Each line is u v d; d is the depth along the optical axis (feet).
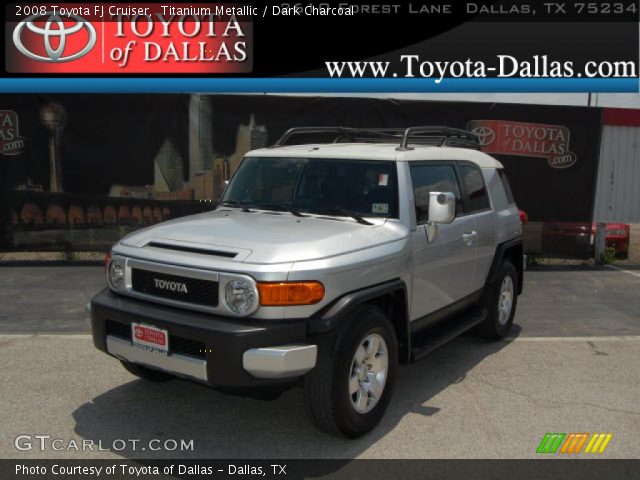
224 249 12.97
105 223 33.86
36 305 25.34
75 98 33.06
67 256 34.24
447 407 15.57
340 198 15.97
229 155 33.83
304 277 12.29
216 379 12.06
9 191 33.30
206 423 14.40
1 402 15.40
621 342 21.56
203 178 33.78
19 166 33.22
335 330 12.82
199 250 13.21
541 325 23.81
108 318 13.73
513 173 35.29
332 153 16.83
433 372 18.20
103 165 33.53
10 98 32.76
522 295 29.09
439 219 14.87
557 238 35.91
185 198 33.81
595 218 36.65
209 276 12.51
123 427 14.12
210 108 33.53
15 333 21.39
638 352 20.42
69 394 15.96
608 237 37.70
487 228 19.69
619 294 29.43
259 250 12.71
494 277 20.18
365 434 13.91
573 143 35.40
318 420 13.03
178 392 16.17
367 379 13.84
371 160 16.20
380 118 34.27
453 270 17.61
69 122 33.17
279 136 33.94
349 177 16.19
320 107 33.94
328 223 14.97
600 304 27.40
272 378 12.10
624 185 36.35
